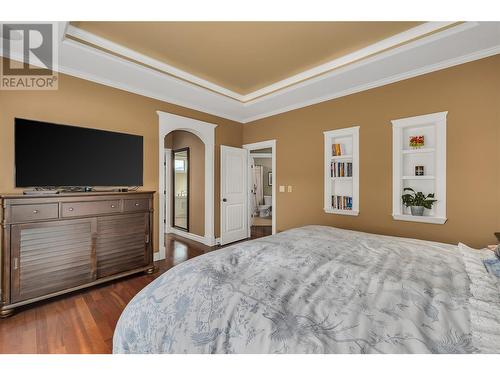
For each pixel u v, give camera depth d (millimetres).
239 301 899
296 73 3088
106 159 2838
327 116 3422
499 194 2184
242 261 1317
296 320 794
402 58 2387
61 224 2230
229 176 4492
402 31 2227
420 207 2588
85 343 1685
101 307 2172
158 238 3500
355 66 2572
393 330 729
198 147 4703
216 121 4309
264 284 1025
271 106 3893
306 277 1127
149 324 946
